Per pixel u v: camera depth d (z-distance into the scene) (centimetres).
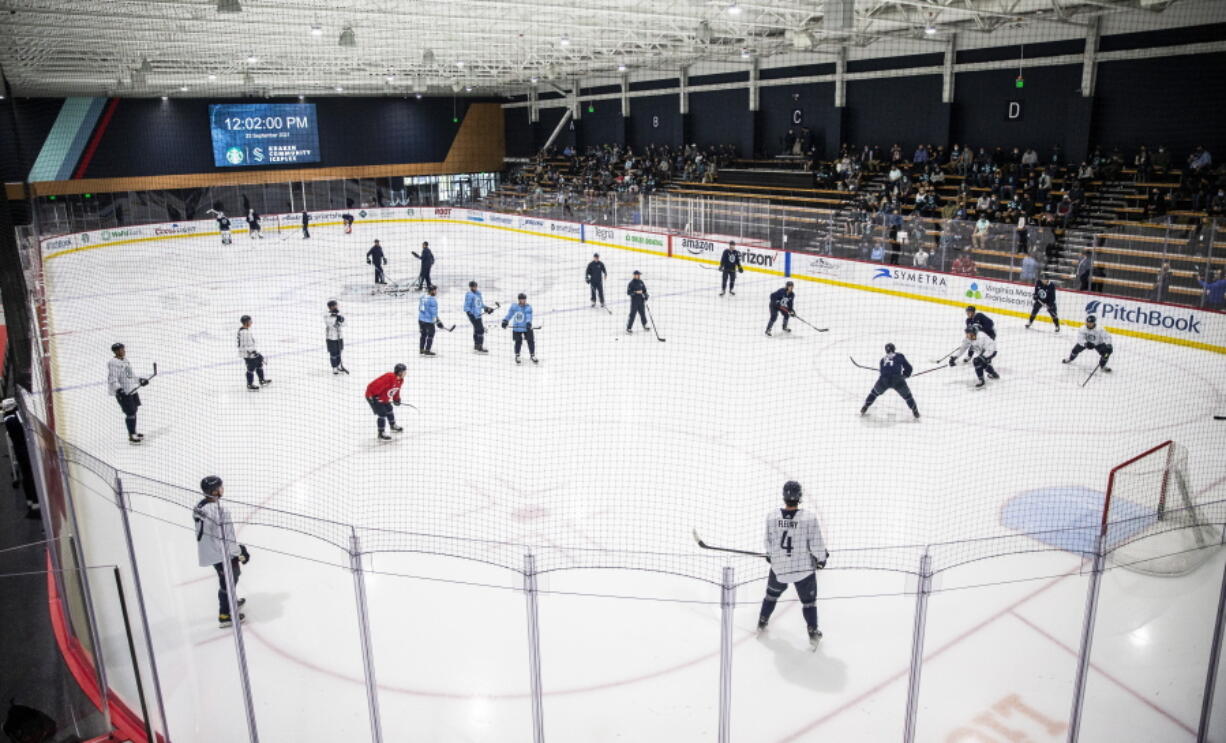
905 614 655
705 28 2039
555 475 948
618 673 595
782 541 583
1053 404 1181
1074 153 2130
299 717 554
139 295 2158
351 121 3875
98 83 3000
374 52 2714
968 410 1162
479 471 964
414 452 1030
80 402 1275
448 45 2609
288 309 1958
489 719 552
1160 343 1519
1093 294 1627
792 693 572
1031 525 800
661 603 675
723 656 472
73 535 582
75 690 552
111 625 555
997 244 1795
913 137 2539
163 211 3584
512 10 2025
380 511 859
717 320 1769
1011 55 2239
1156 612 626
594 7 1891
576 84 3766
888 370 1092
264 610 669
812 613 604
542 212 3216
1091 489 883
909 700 492
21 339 916
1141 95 1980
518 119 4203
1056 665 588
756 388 1279
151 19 1831
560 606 675
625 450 1024
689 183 3055
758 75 2972
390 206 3797
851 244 2108
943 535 785
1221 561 651
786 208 2291
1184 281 1506
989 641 618
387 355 1519
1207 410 1144
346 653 619
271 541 787
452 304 1989
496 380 1345
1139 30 1956
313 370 1429
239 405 1241
